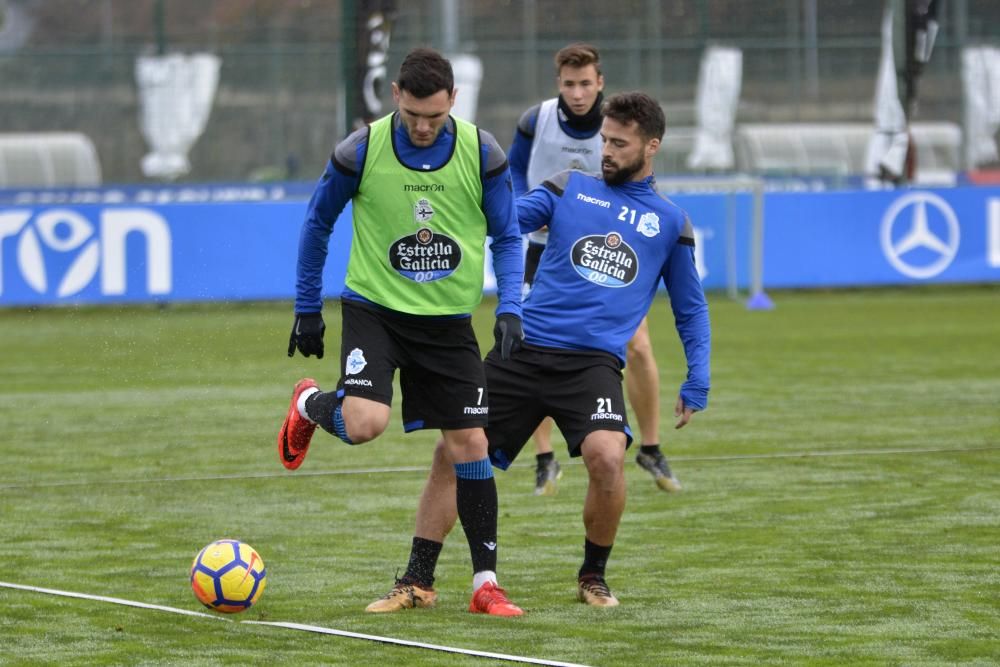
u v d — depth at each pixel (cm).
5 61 7706
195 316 5916
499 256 1742
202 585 1681
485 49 7612
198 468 2806
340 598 1800
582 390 1777
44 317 5875
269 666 1484
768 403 3609
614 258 1825
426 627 1648
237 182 6650
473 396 1717
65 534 2205
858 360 4469
